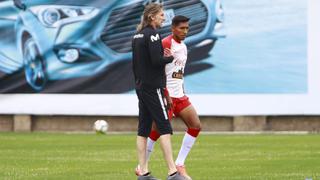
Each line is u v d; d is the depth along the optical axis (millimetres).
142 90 29250
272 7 63969
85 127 68062
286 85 64500
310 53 64000
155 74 29078
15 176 32844
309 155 43625
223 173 34094
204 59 64688
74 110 66688
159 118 29219
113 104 66375
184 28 30703
